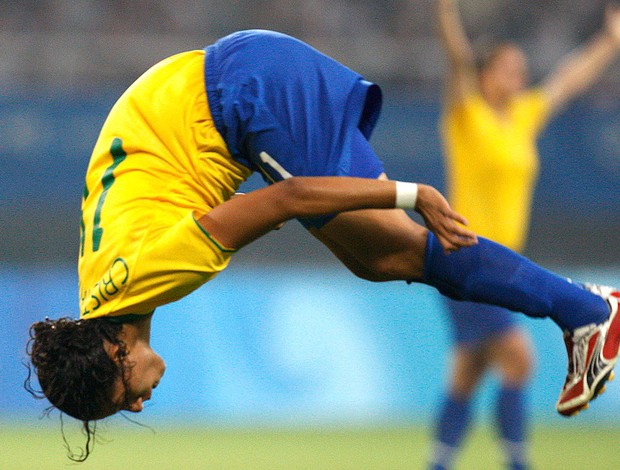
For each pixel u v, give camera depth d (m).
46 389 15.21
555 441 38.66
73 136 49.72
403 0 65.75
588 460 32.12
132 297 14.70
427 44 60.72
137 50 60.59
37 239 49.41
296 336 48.09
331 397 47.69
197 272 14.65
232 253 14.79
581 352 16.53
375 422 46.03
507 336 26.81
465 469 30.20
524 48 62.53
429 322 49.16
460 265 16.14
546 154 51.31
